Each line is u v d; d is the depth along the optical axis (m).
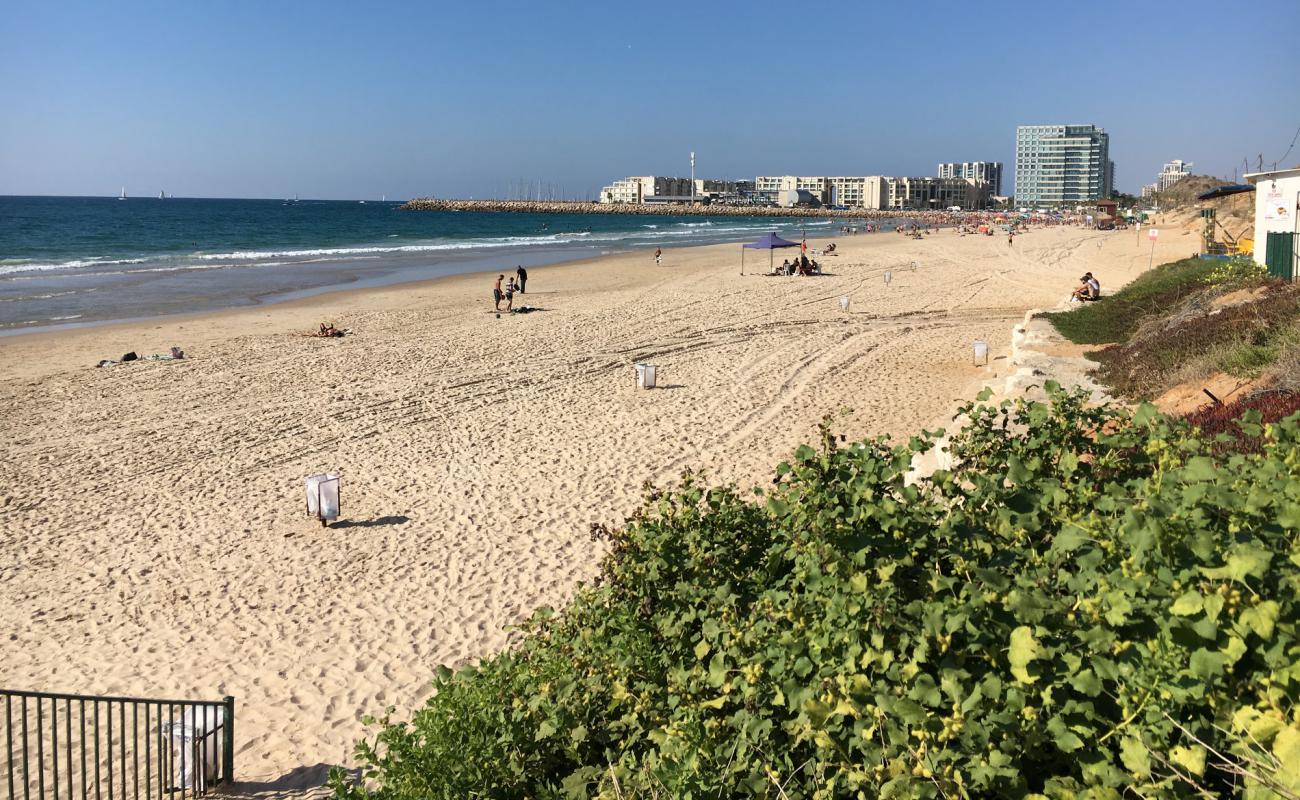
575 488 13.11
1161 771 2.89
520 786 4.51
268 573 10.69
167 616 9.76
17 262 55.09
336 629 9.43
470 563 10.83
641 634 4.90
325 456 14.81
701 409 17.05
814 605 3.98
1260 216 20.27
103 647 9.16
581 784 4.20
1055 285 36.41
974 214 186.88
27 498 13.16
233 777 7.20
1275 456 4.03
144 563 11.02
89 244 75.56
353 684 8.46
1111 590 3.20
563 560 10.81
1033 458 4.86
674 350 22.91
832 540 4.07
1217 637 2.86
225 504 12.82
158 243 78.19
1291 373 8.77
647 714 4.39
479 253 66.00
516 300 35.00
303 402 18.22
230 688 8.45
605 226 135.12
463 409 17.47
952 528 3.92
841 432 15.13
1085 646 3.14
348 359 22.56
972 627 3.31
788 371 19.98
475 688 5.02
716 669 4.11
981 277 40.03
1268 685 2.76
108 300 36.25
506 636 9.16
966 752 3.09
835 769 3.59
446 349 23.77
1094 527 3.70
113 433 16.31
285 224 124.94
